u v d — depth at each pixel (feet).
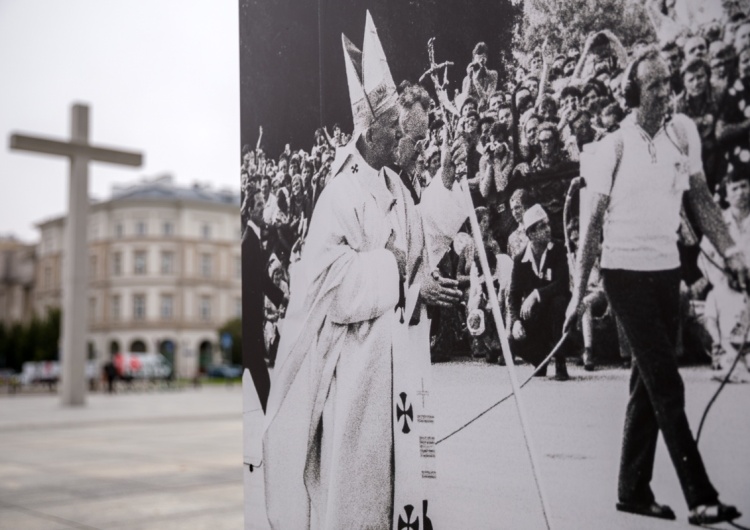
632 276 8.19
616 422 8.30
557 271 9.00
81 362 83.41
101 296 249.14
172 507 23.65
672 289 7.83
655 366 7.96
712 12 7.55
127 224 248.52
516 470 9.36
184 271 249.75
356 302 12.08
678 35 7.82
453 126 10.50
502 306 9.66
